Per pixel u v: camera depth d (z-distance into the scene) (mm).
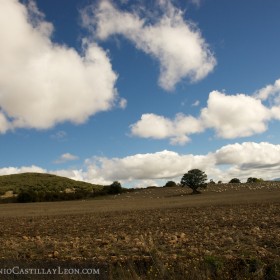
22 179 184375
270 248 15672
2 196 132375
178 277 12062
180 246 17141
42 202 103062
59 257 15648
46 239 23250
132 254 15469
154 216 39500
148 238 20375
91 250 17047
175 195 104250
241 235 19516
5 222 42344
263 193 81312
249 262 13055
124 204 72750
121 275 12352
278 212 35062
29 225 36688
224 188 115250
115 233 25328
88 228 30266
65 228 31469
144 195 111125
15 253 16875
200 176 106438
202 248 16219
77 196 117750
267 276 12250
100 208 62062
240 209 42031
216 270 12594
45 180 183250
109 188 126000
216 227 25438
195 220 31688
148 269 12961
